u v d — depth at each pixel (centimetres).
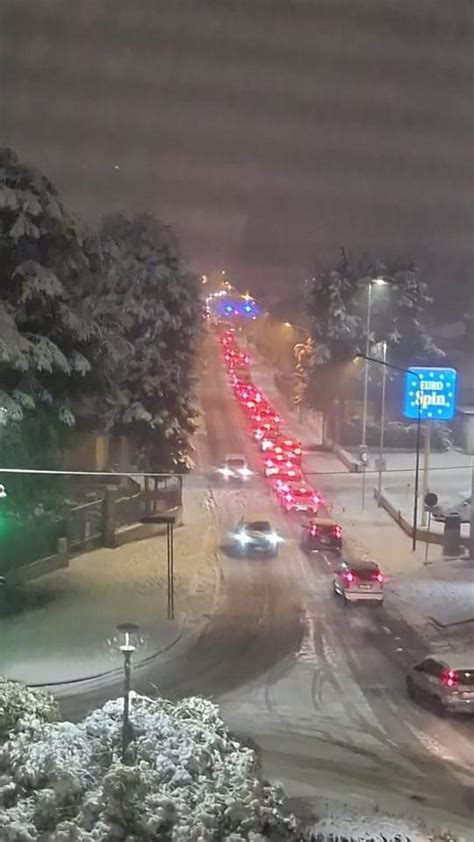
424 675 2494
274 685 2638
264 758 2089
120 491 4897
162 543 4528
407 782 1970
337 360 7806
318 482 6369
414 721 2367
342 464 7075
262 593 3684
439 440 7688
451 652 2972
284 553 4409
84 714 2356
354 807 1803
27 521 3606
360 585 3534
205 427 8125
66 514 4088
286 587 3794
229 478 6388
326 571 4097
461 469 6881
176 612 3356
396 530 5022
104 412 4291
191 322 5631
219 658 2878
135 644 2966
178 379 5453
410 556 4419
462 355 8850
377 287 7819
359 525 5138
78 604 3406
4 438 3334
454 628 3262
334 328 7756
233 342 14412
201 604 3488
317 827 1627
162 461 5416
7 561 3562
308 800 1833
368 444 7669
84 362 3534
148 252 5538
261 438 7656
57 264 3544
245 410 9038
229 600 3562
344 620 3338
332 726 2319
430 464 7069
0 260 3441
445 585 3884
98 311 3888
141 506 4812
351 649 2995
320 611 3453
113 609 3359
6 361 3269
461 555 4434
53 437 3556
